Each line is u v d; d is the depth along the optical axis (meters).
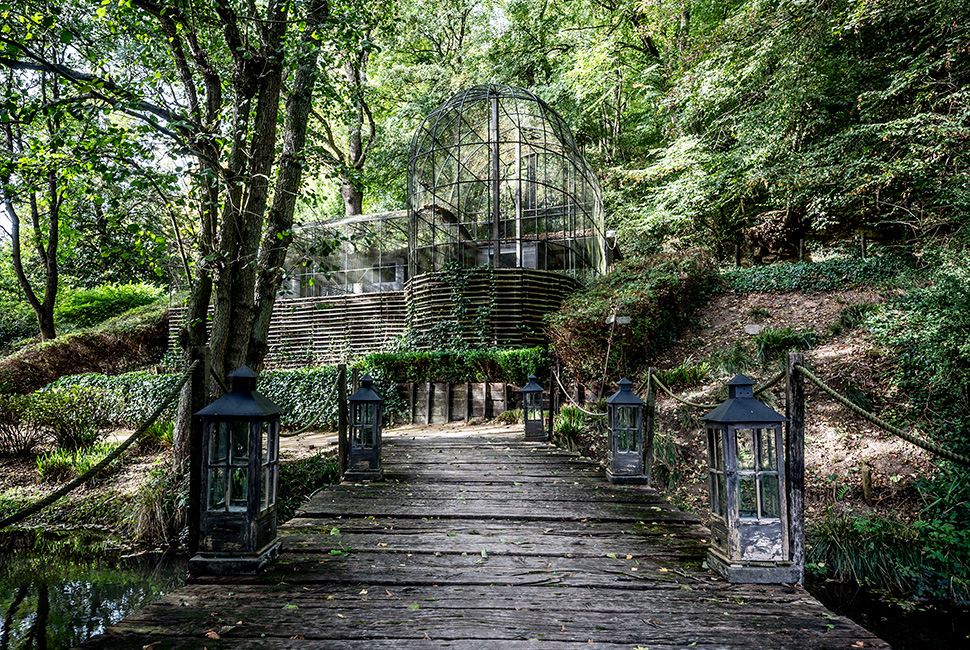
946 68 10.91
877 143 11.86
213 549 3.30
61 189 6.41
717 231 17.70
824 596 5.21
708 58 14.95
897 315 9.31
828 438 7.52
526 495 5.34
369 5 8.88
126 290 22.77
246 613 2.74
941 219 10.35
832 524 5.97
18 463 9.20
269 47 6.98
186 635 2.50
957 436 6.83
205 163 6.65
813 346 9.82
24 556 6.40
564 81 20.47
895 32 12.40
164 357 16.62
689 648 2.39
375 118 22.62
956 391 7.21
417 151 15.12
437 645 2.41
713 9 18.61
